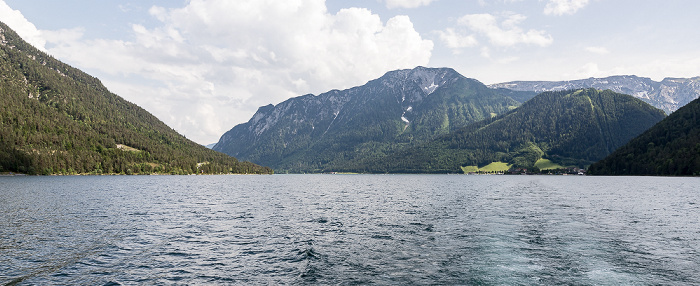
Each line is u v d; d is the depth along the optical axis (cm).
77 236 3716
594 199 7944
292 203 7312
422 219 4962
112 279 2403
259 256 2975
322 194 10119
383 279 2388
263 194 9962
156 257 2942
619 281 2322
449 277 2417
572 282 2308
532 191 11000
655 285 2250
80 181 15538
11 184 12531
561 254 2991
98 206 6294
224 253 3075
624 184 14500
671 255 2959
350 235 3822
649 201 7394
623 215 5278
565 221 4712
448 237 3691
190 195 9150
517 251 3095
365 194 10112
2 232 3866
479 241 3494
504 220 4822
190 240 3575
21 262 2766
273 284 2306
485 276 2431
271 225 4478
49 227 4197
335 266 2689
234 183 17638
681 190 10725
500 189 12344
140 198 7988
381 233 3928
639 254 2997
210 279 2408
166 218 5019
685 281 2325
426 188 13412
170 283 2330
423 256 2948
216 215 5384
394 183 19238
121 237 3688
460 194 9856
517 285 2255
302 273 2525
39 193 8806
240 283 2328
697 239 3569
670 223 4538
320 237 3722
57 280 2378
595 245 3306
